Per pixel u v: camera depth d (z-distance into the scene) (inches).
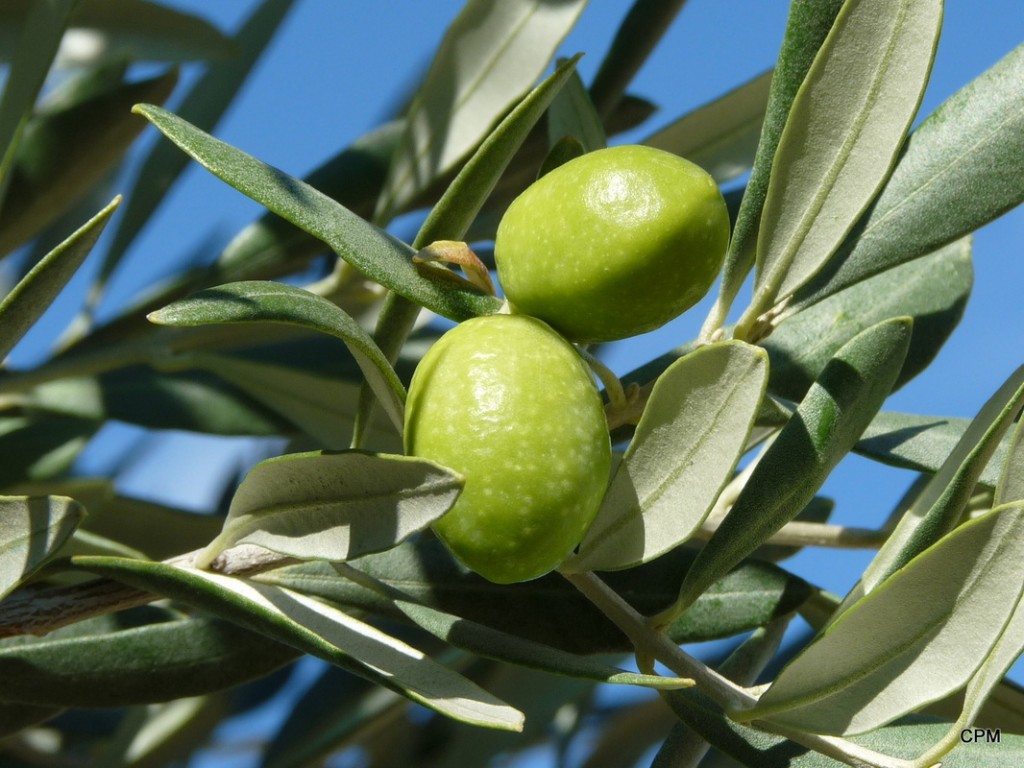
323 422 15.6
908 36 11.3
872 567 11.6
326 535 10.8
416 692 10.6
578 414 10.7
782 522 11.5
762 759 11.4
